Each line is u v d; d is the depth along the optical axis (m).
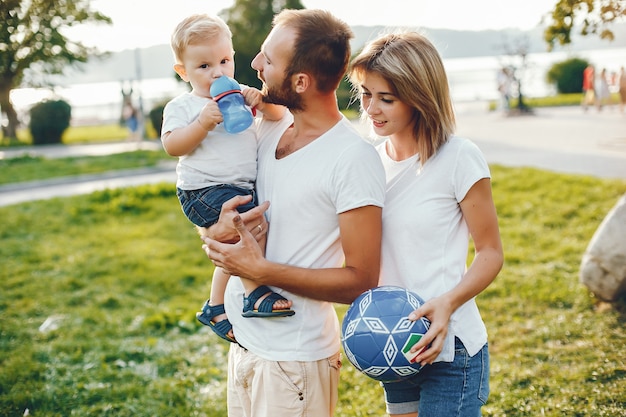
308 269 2.15
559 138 13.98
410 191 2.23
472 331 2.22
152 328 5.40
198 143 2.31
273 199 2.25
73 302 6.11
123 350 4.88
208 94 2.44
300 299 2.25
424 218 2.19
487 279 2.15
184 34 2.39
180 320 5.49
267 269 2.13
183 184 2.41
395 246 2.25
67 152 19.28
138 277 6.70
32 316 5.78
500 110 22.89
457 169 2.17
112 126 28.91
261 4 20.47
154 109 21.86
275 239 2.25
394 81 2.11
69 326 5.46
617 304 4.83
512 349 4.38
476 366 2.21
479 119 20.75
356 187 2.08
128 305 6.02
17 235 8.48
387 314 2.10
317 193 2.14
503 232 6.98
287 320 2.23
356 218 2.10
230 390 2.47
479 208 2.17
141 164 14.60
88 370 4.54
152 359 4.77
